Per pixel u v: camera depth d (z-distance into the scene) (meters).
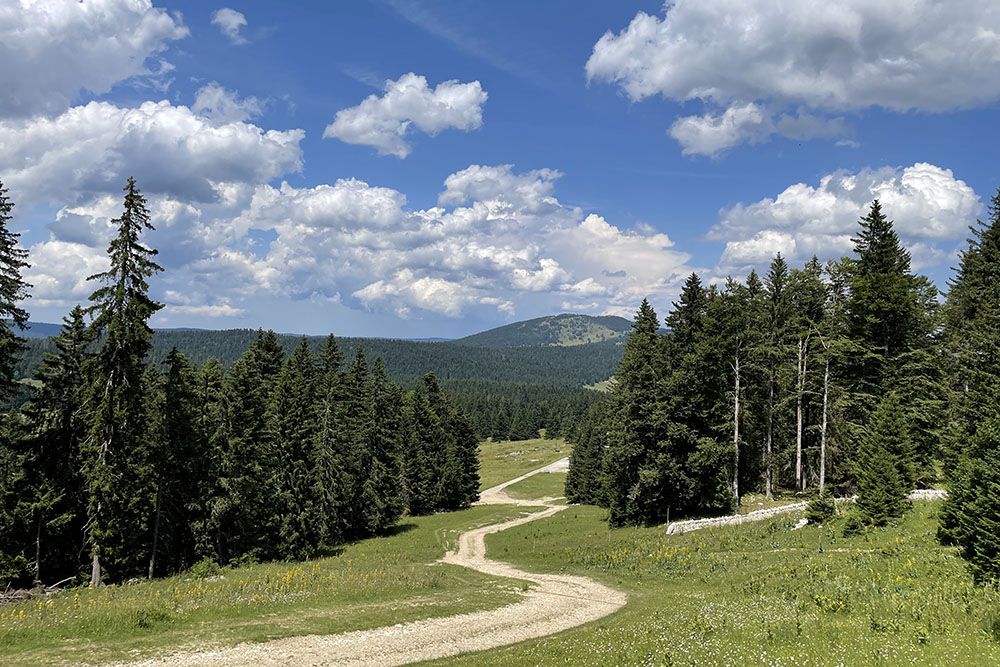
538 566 40.75
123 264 30.98
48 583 35.66
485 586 30.39
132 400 32.62
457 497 89.56
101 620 18.34
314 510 51.19
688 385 49.16
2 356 29.38
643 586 31.06
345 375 67.00
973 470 22.09
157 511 37.72
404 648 18.33
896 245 44.25
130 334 31.23
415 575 31.56
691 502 50.28
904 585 20.11
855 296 43.81
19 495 34.06
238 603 21.97
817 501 36.94
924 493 37.38
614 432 53.50
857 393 43.22
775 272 50.81
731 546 35.97
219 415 41.09
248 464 42.00
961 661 11.81
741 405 48.97
